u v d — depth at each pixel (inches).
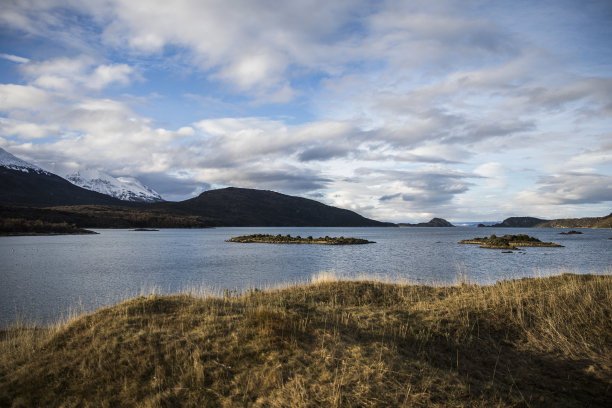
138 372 306.8
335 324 422.9
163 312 445.7
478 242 3885.3
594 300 470.0
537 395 301.4
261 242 4220.0
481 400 281.1
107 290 1051.9
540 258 2180.1
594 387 314.5
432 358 361.4
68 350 345.7
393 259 2111.2
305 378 296.0
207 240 4559.5
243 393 281.3
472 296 569.9
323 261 1982.0
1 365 328.8
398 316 468.8
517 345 398.6
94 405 270.1
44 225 5940.0
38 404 273.4
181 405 269.0
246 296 639.1
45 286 1120.2
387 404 265.4
